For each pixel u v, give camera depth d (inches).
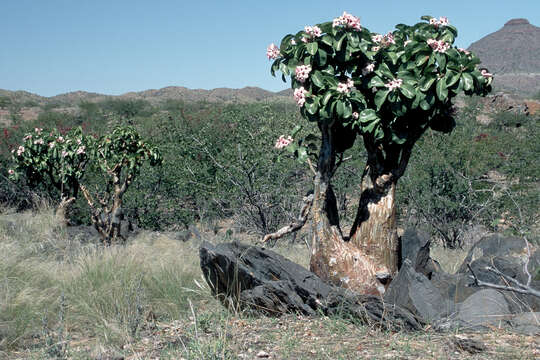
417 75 179.2
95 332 178.9
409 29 194.9
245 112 571.5
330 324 168.2
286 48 191.3
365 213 195.6
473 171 410.3
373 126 181.5
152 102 2714.1
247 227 423.2
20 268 221.6
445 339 150.1
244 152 436.5
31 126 687.7
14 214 414.9
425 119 186.5
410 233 219.5
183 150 514.6
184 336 171.0
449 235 404.2
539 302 177.8
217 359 137.3
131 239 365.4
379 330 163.2
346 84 180.2
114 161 365.7
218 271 190.4
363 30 183.6
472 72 177.0
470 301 170.7
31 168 396.8
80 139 376.5
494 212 395.9
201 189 476.7
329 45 184.7
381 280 188.7
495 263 201.0
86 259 241.3
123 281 209.9
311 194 208.8
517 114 823.1
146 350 158.6
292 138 206.2
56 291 207.2
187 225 476.7
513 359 131.5
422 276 175.0
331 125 190.4
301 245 393.1
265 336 161.6
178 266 243.8
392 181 193.9
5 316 179.6
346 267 191.0
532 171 421.4
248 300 185.2
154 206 489.1
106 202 373.1
